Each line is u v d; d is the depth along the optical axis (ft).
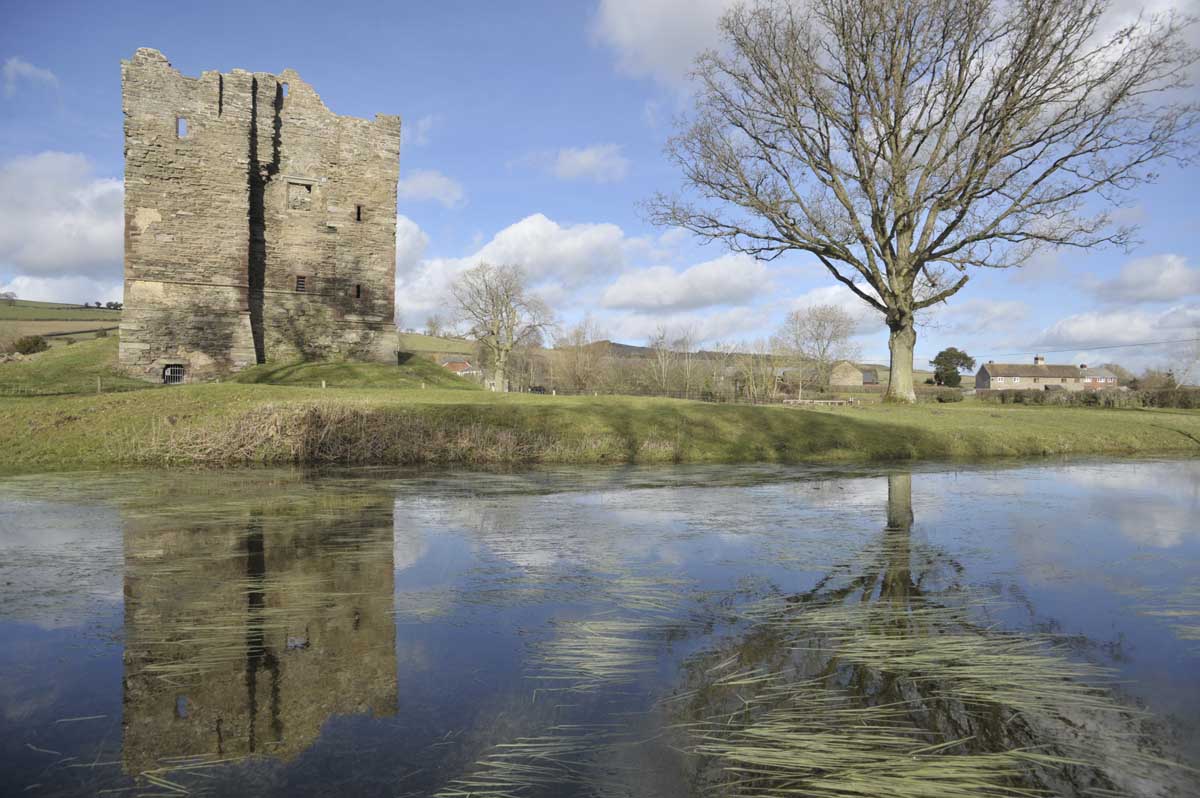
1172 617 12.10
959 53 66.18
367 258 110.22
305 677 9.46
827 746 7.45
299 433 40.98
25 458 37.93
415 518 22.33
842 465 42.14
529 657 10.19
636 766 7.05
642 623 11.72
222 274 96.37
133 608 12.51
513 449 42.93
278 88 104.53
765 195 72.28
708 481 33.09
